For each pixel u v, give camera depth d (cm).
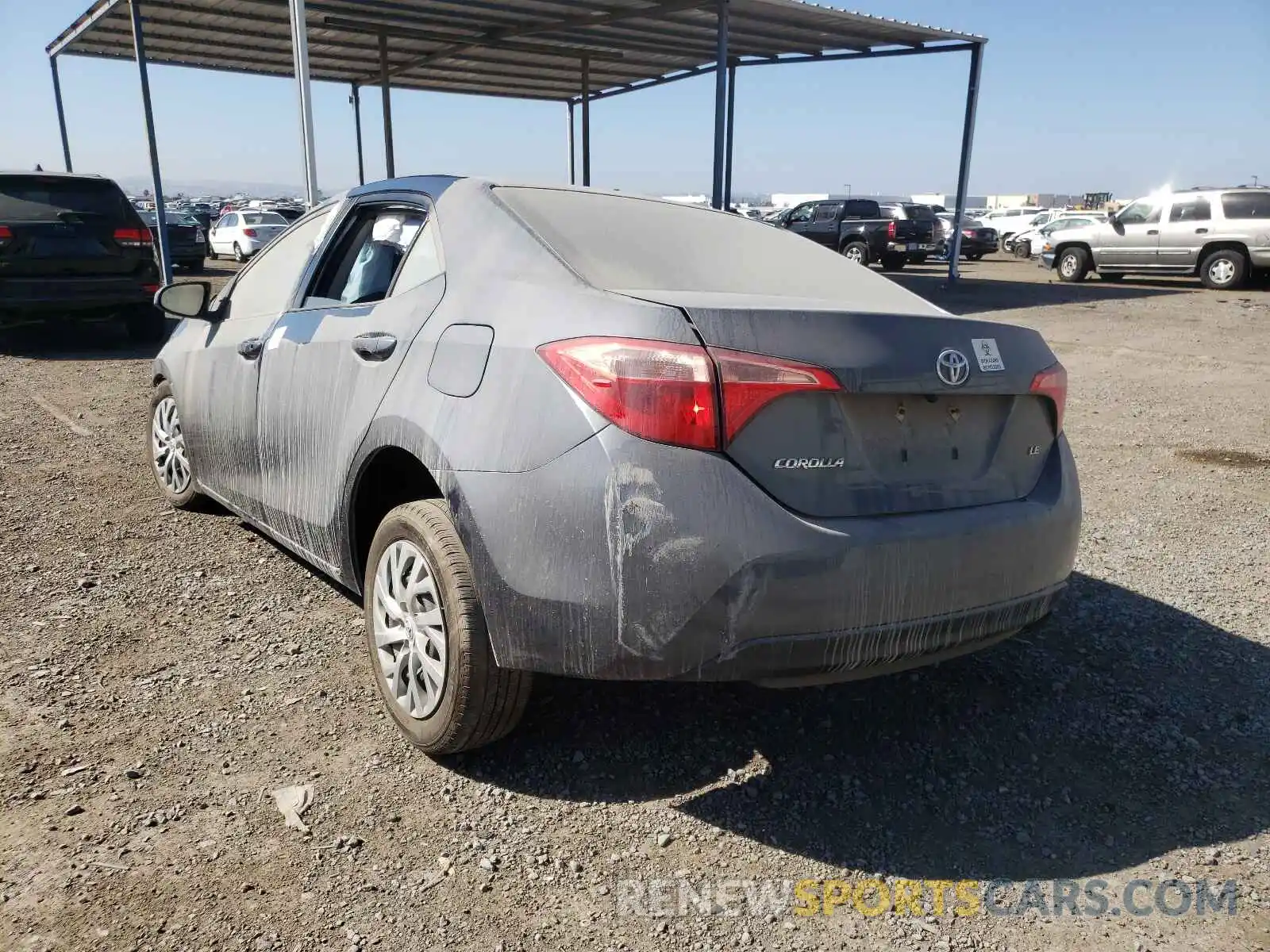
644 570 227
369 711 312
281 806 261
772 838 256
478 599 259
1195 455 676
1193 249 2027
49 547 447
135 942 211
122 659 340
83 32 1584
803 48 1802
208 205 4772
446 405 267
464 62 1947
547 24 1575
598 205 332
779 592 229
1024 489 282
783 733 308
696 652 229
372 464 306
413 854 244
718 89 1401
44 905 220
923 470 257
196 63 1878
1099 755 301
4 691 314
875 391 242
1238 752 304
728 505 227
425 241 319
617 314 240
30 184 986
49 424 701
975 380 260
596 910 228
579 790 274
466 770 281
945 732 312
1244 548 488
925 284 2095
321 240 376
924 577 245
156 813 255
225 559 440
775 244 352
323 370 331
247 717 305
